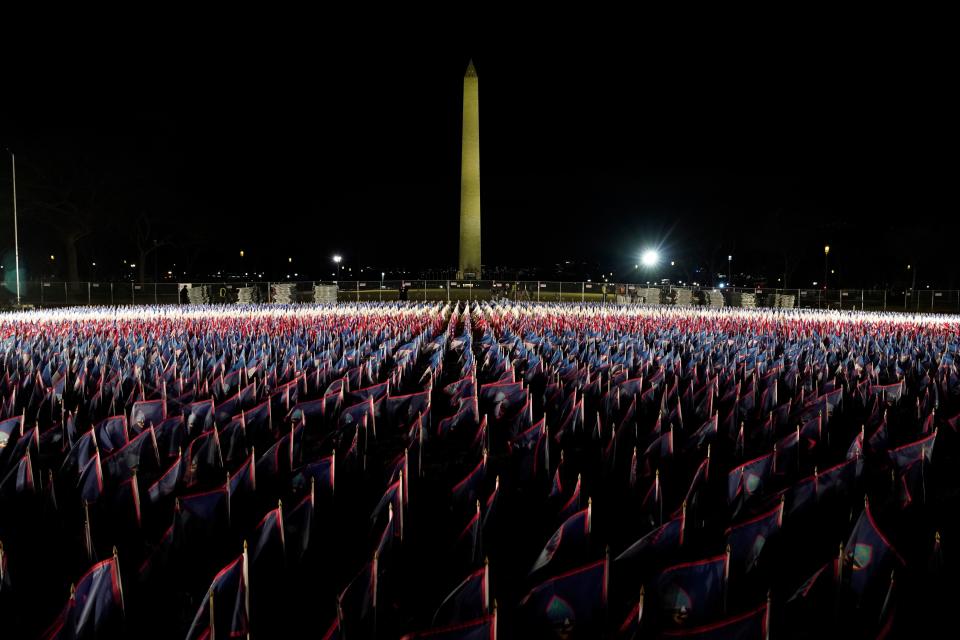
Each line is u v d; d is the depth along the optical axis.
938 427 10.37
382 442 10.77
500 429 11.34
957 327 26.06
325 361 14.61
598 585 4.69
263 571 5.91
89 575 4.79
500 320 28.09
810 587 5.48
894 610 4.64
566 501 7.10
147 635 5.43
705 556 5.70
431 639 3.83
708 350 16.56
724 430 10.38
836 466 7.23
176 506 6.33
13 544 6.72
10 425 9.80
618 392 11.48
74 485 8.08
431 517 7.61
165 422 10.02
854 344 19.41
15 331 21.09
